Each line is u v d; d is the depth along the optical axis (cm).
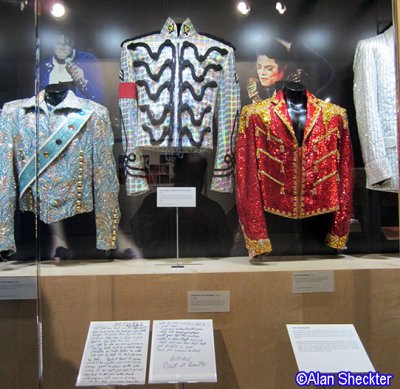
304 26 178
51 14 170
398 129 133
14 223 154
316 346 119
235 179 153
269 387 135
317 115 153
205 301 135
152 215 171
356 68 165
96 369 110
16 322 133
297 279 137
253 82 176
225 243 173
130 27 173
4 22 167
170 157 169
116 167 166
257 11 177
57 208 145
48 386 132
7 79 166
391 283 140
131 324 123
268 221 173
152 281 134
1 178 142
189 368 112
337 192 154
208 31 175
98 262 162
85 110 151
